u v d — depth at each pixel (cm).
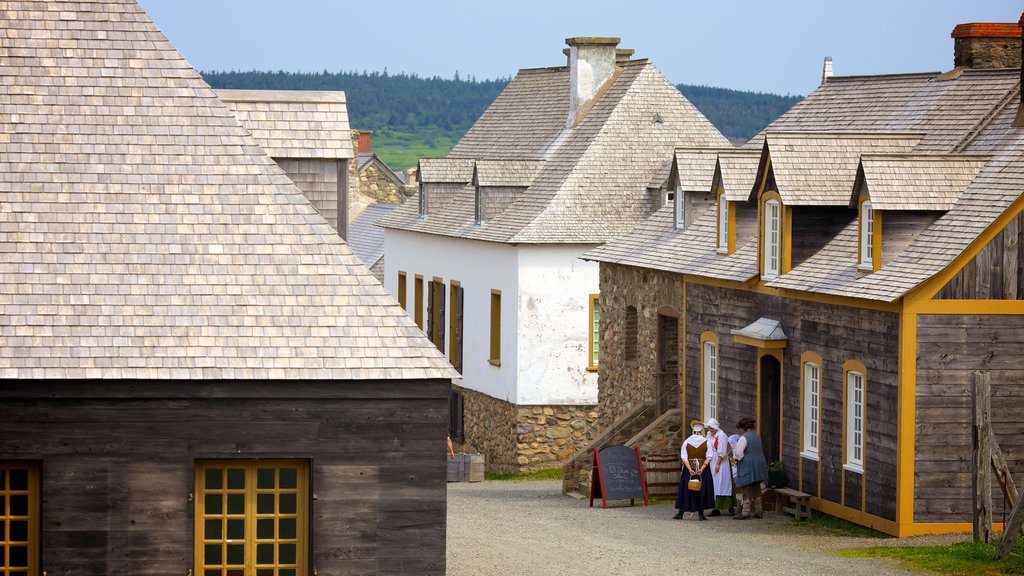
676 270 3397
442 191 4981
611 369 3894
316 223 2034
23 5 2095
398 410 1934
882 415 2605
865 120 3484
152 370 1883
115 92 2070
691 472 2944
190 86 2089
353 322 1962
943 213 2666
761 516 2925
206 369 1894
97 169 2019
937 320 2528
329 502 1928
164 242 1984
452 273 4700
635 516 3027
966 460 2555
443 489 1941
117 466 1897
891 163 2689
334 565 1928
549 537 2714
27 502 1912
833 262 2845
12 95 2045
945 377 2538
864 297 2598
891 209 2638
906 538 2548
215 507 1930
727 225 3269
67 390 1883
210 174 2039
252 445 1914
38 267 1942
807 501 2848
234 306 1950
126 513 1898
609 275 3897
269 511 1941
